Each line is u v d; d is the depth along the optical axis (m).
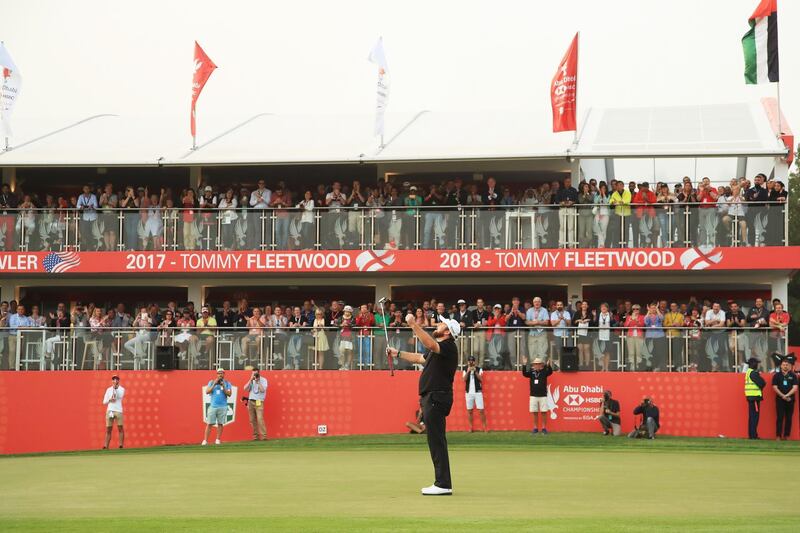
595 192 29.17
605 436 25.45
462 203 30.08
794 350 31.36
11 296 33.16
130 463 17.03
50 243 30.73
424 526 8.03
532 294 33.56
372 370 28.11
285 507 9.71
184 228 30.41
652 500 10.42
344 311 28.55
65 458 19.64
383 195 30.78
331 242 29.91
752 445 22.89
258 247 30.17
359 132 34.03
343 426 28.09
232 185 35.44
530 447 22.75
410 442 24.58
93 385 28.80
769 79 28.89
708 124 32.44
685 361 26.75
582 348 27.22
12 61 32.66
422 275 31.45
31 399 28.92
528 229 29.11
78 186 36.53
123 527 8.10
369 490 11.48
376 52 31.06
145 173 36.25
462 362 27.77
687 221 28.31
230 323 29.39
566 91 29.61
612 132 31.97
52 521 8.57
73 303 35.16
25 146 33.09
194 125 32.25
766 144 29.20
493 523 8.24
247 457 19.16
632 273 30.36
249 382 27.59
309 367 28.33
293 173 35.34
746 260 27.92
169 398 28.53
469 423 27.25
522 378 27.34
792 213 49.91
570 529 7.83
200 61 32.25
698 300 33.59
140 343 28.78
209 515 9.04
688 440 24.30
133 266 30.38
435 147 31.09
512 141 31.33
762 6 28.81
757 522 8.38
